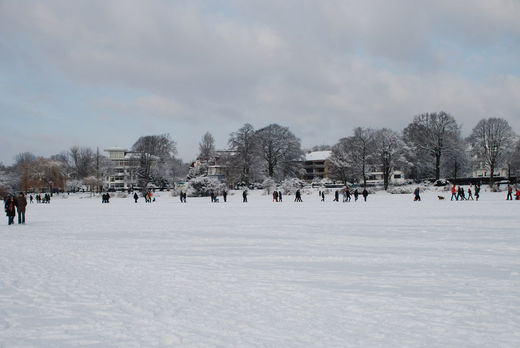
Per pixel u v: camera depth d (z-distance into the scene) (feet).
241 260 42.11
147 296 28.40
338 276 34.24
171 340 20.33
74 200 266.16
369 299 27.22
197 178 283.18
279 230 69.05
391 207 128.88
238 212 118.73
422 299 27.07
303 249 48.80
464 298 27.17
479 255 43.21
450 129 306.55
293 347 19.34
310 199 216.13
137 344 19.83
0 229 76.43
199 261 41.73
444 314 23.95
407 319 23.18
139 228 75.66
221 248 50.26
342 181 345.72
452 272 35.14
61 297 28.32
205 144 458.09
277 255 44.88
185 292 29.40
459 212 101.91
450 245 50.29
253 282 32.35
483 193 223.10
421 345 19.45
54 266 39.47
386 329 21.63
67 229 75.25
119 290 30.09
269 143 349.41
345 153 326.44
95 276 34.91
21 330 21.89
